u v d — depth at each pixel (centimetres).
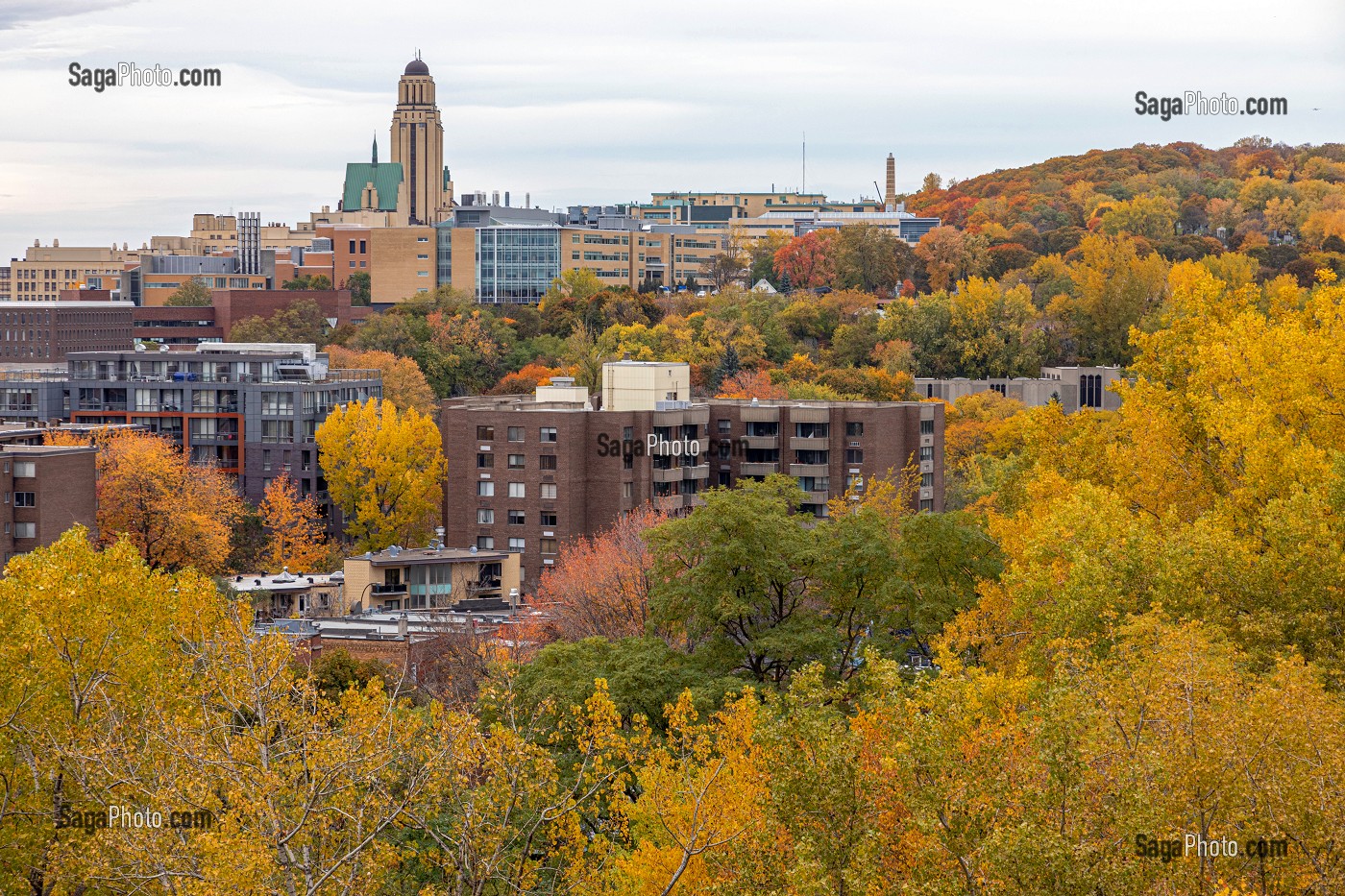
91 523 16175
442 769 4622
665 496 17150
